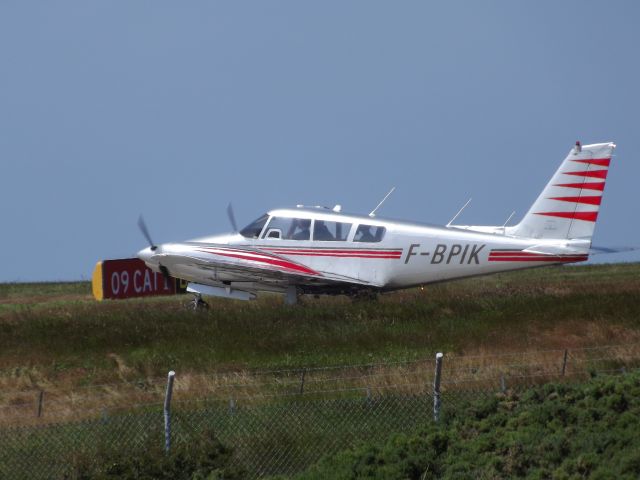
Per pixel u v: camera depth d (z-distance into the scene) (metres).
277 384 61.81
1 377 68.94
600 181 90.19
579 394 49.53
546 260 90.88
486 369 62.94
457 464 44.38
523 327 78.62
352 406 56.00
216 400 57.97
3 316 91.88
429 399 56.59
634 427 45.31
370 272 93.88
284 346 73.31
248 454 49.88
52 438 52.34
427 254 92.75
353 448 49.09
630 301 85.00
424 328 78.81
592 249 90.94
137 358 72.12
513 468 43.50
